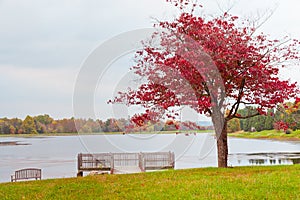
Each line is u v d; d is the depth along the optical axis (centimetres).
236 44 1349
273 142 4856
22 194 963
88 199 864
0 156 3966
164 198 823
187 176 1104
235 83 1371
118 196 876
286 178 991
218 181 978
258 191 848
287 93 1357
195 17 1362
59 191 970
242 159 2788
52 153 4066
